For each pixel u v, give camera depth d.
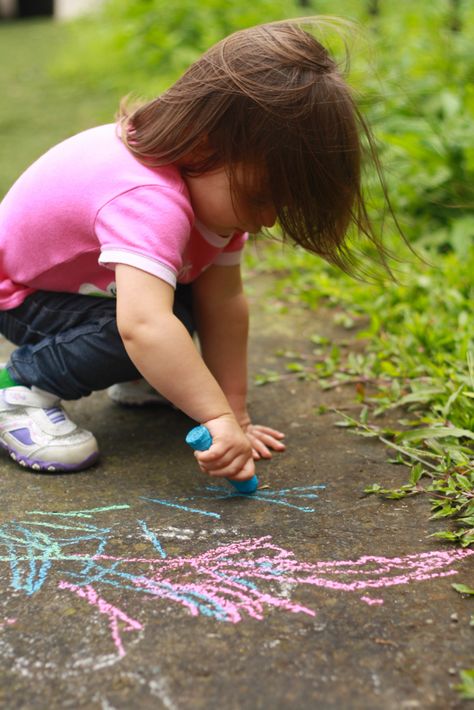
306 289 2.34
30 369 1.50
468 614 1.07
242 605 1.09
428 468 1.43
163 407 1.74
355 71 2.63
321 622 1.05
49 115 4.40
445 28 3.49
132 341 1.31
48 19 8.84
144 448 1.56
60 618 1.07
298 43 1.34
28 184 1.47
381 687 0.95
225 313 1.58
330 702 0.92
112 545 1.23
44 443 1.45
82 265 1.43
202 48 4.29
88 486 1.42
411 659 0.99
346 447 1.53
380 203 2.50
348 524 1.28
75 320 1.49
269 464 1.48
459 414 1.52
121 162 1.37
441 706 0.92
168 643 1.02
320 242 1.39
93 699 0.94
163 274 1.31
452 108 2.63
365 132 1.41
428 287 2.12
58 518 1.31
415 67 3.03
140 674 0.97
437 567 1.17
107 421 1.68
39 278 1.48
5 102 4.79
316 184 1.32
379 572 1.16
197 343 1.97
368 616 1.06
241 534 1.26
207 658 0.99
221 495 1.38
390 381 1.77
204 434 1.30
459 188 2.50
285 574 1.16
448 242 2.43
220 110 1.29
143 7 5.00
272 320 2.19
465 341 1.75
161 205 1.32
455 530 1.25
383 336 1.95
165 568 1.17
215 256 1.49
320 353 1.96
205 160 1.33
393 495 1.34
